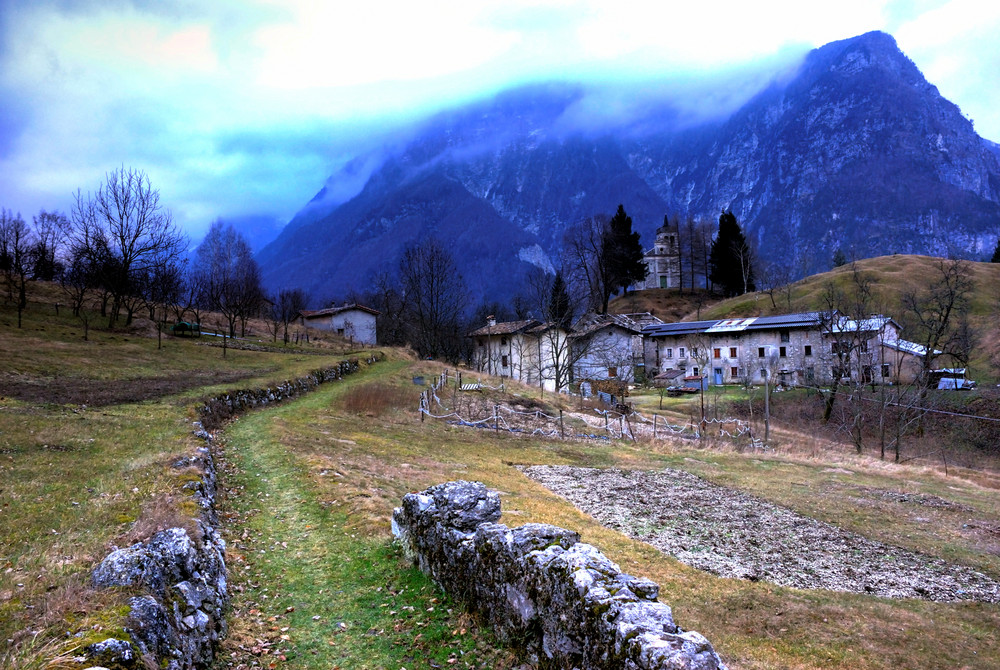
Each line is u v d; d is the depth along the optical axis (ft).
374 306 387.14
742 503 70.33
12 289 195.21
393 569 34.53
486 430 106.11
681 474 85.76
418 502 35.37
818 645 33.96
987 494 86.84
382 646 26.45
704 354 262.47
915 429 162.91
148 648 19.49
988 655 34.12
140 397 83.30
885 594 45.24
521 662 24.13
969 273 322.34
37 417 62.23
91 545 28.30
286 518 44.06
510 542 26.58
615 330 258.37
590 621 20.25
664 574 43.78
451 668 24.67
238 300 253.24
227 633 25.99
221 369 131.03
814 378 215.92
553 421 126.72
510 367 232.32
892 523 65.41
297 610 29.78
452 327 262.06
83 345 135.95
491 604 27.20
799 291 336.49
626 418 147.74
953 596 45.68
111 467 44.83
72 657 17.13
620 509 64.08
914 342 226.38
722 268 419.54
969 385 192.24
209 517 37.29
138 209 194.49
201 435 61.62
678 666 16.31
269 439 69.46
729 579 44.83
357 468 60.70
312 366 146.61
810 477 90.58
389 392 121.19
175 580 24.59
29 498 36.27
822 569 49.78
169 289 228.84
